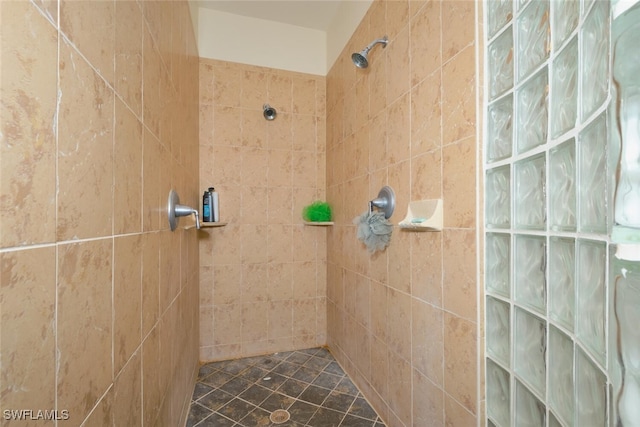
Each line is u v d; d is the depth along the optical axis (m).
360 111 1.67
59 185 0.42
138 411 0.74
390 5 1.36
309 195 2.22
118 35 0.63
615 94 0.44
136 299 0.73
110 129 0.58
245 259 2.09
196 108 1.87
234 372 1.88
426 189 1.12
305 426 1.40
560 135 0.65
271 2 1.96
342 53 1.93
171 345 1.11
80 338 0.48
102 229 0.55
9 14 0.33
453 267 0.98
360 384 1.68
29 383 0.36
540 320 0.72
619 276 0.44
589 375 0.55
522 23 0.78
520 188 0.79
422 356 1.14
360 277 1.68
